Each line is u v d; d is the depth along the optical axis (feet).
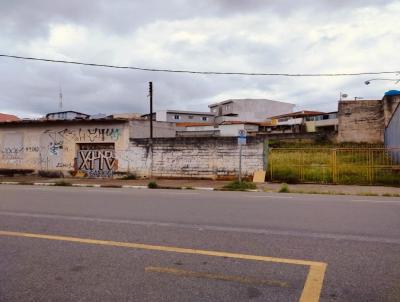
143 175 65.51
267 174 57.82
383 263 14.76
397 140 73.46
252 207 29.40
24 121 71.61
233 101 250.16
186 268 14.32
